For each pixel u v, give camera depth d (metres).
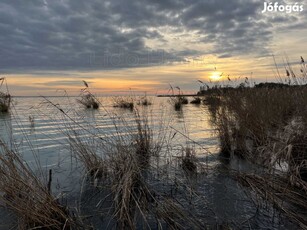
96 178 4.21
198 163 4.59
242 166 4.71
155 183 4.03
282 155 4.27
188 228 2.85
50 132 7.71
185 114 13.02
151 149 5.39
